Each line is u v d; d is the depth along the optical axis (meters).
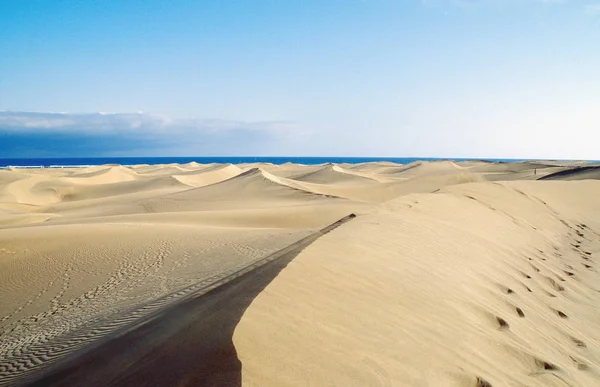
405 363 3.69
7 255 14.19
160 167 117.25
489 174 59.97
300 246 6.76
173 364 3.14
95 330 6.53
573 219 19.84
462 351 4.29
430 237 9.22
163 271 12.08
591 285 9.42
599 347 5.92
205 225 21.80
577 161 97.50
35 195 54.41
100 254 14.41
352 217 10.58
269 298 4.20
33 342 7.09
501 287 7.27
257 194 39.06
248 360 3.08
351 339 3.84
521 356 4.66
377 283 5.41
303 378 3.05
